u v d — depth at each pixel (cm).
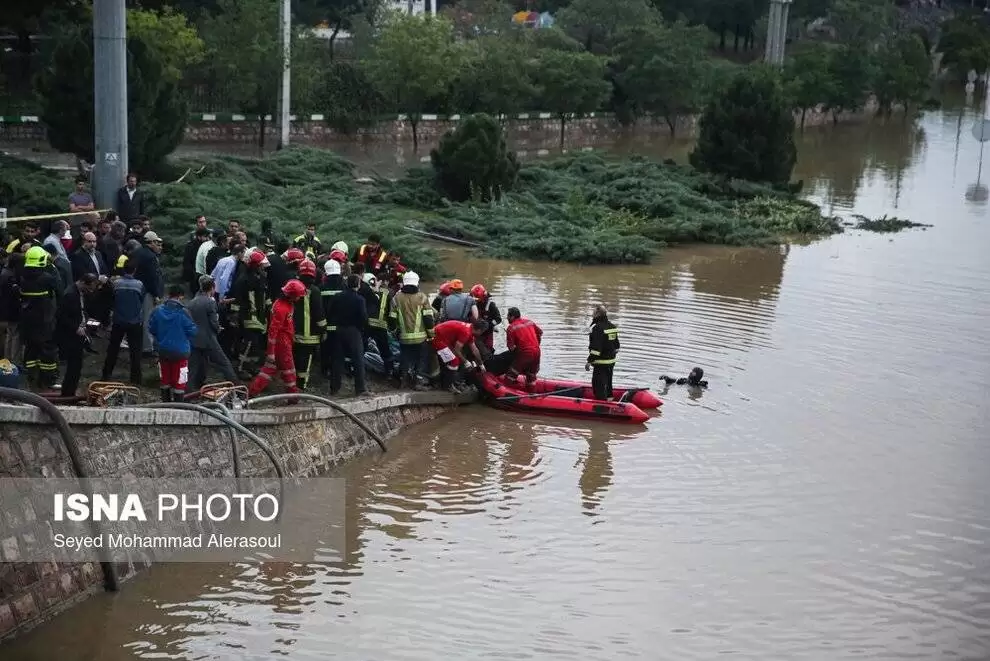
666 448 1700
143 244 1684
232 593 1217
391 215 3275
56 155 4056
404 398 1738
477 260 3103
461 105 6028
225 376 1525
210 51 4978
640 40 6794
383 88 5556
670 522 1438
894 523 1455
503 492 1517
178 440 1311
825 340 2334
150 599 1192
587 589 1256
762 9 9681
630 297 2683
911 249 3466
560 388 1889
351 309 1658
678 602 1234
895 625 1203
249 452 1405
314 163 3728
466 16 7481
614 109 6956
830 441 1745
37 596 1118
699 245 3481
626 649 1133
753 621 1198
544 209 3562
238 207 2816
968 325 2498
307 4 6838
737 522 1444
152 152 3109
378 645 1124
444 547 1348
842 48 7900
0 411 1089
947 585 1297
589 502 1493
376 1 6825
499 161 3716
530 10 9125
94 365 1573
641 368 2080
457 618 1184
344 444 1598
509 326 1895
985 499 1538
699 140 4256
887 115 8700
